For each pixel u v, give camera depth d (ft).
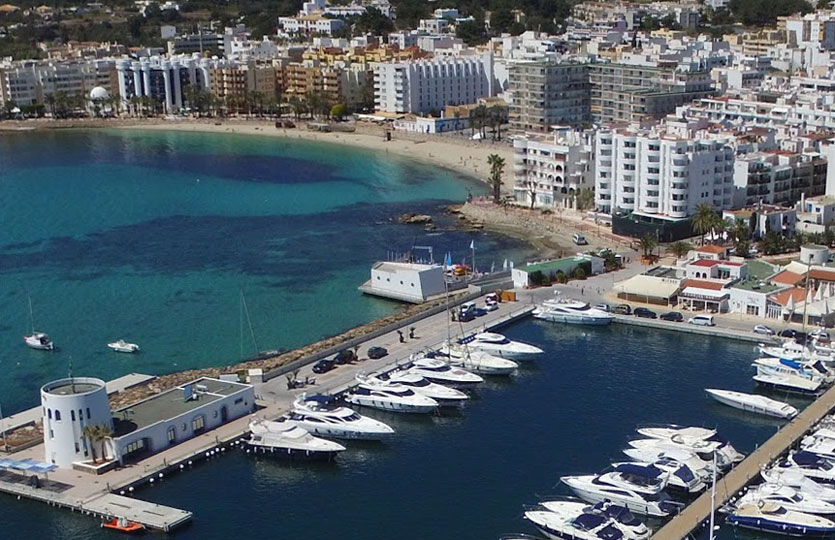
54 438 572.92
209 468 586.04
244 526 522.47
